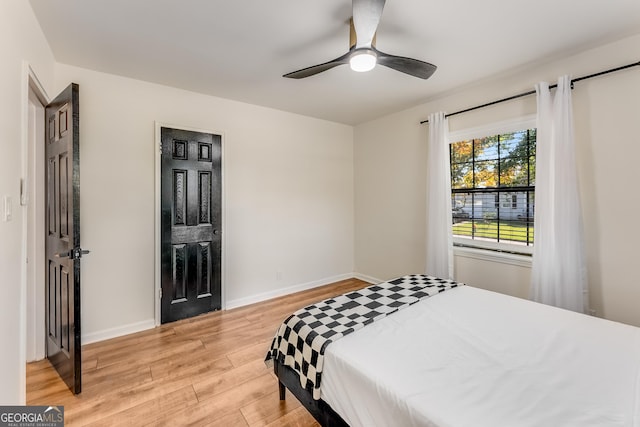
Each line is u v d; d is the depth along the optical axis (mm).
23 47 1518
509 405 966
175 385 1894
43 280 2191
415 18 1785
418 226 3516
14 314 1370
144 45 2098
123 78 2602
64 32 1925
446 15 1755
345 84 2809
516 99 2584
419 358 1249
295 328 1596
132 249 2660
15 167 1391
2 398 1229
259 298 3494
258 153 3453
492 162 2840
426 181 3389
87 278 2459
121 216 2604
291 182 3760
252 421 1591
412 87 2877
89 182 2461
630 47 2002
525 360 1231
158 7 1679
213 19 1797
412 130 3543
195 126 2990
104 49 2148
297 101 3289
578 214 2170
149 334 2619
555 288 2232
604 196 2119
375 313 1703
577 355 1262
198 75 2594
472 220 3025
